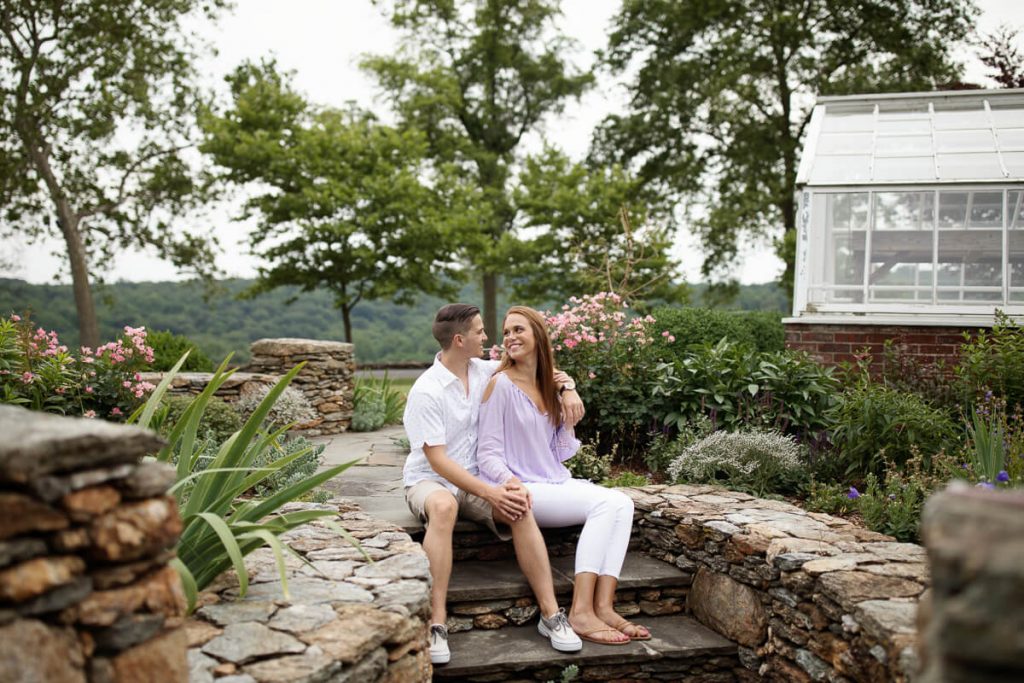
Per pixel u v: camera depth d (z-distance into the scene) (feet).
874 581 8.82
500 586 11.06
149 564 5.57
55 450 4.75
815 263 24.82
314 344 26.03
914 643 7.18
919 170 24.59
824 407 17.48
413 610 7.96
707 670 10.78
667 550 12.66
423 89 73.46
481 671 9.88
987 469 12.45
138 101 59.00
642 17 70.44
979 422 12.79
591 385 18.57
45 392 17.79
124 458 5.42
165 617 5.62
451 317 11.35
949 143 25.93
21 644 4.65
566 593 11.53
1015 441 13.15
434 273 65.36
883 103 29.09
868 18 62.80
